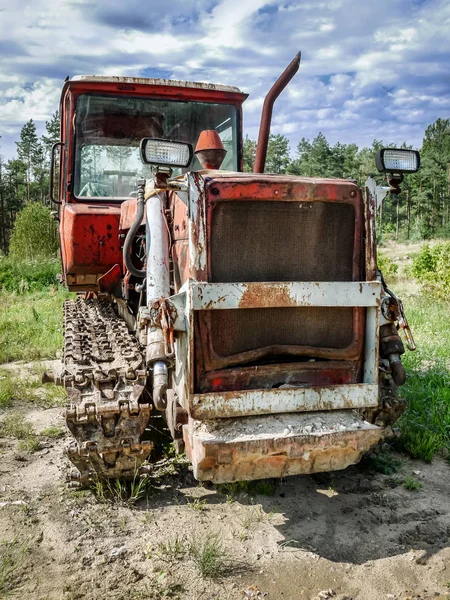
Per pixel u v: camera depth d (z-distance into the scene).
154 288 3.49
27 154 77.75
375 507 3.72
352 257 3.48
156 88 5.54
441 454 4.58
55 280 16.97
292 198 3.29
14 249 26.70
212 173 3.47
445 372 6.29
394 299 3.56
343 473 4.22
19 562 3.13
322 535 3.40
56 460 4.45
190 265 3.21
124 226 4.81
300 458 3.15
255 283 3.20
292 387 3.29
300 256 3.40
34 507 3.71
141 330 3.61
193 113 5.71
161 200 3.77
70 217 5.13
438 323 9.15
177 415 3.41
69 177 5.48
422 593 2.88
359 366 3.53
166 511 3.66
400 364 3.67
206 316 3.22
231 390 3.30
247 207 3.28
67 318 5.67
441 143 87.56
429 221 72.25
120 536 3.38
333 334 3.49
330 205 3.40
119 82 5.44
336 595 2.86
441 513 3.64
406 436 4.66
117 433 3.68
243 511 3.66
